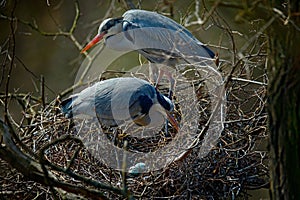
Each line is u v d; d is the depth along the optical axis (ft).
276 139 18.76
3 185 25.66
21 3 56.70
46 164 20.99
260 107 28.89
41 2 56.75
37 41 57.52
